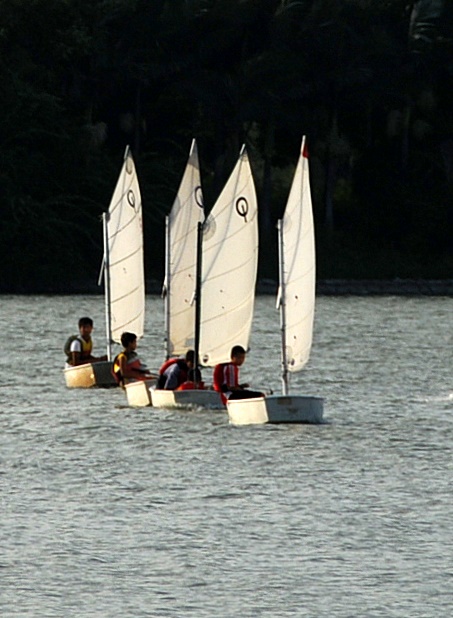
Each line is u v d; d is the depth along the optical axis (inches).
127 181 7465.6
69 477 4771.2
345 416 6097.4
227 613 3371.1
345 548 3870.6
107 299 7504.9
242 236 6417.3
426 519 4180.6
